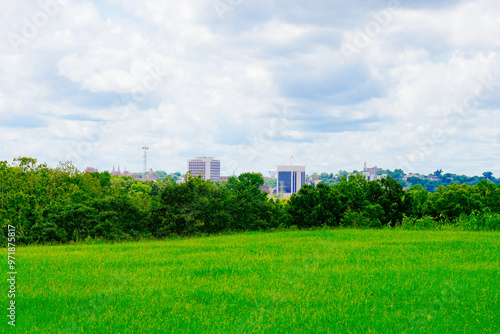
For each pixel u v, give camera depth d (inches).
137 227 972.6
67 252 667.4
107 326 309.0
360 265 517.3
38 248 745.0
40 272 488.1
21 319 320.2
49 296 380.5
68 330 300.0
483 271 467.5
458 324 307.3
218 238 871.7
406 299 367.9
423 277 440.8
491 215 1000.9
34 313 335.0
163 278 456.8
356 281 430.3
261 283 427.2
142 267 522.6
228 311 342.6
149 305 357.4
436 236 808.9
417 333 294.5
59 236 884.0
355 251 626.5
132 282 437.7
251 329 301.1
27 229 930.7
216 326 306.8
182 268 508.1
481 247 653.3
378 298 371.9
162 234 974.4
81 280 447.8
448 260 545.6
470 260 547.2
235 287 412.8
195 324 310.5
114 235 892.6
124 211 964.0
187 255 615.8
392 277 446.0
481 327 299.7
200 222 1002.1
